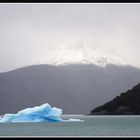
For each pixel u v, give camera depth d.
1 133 182.50
